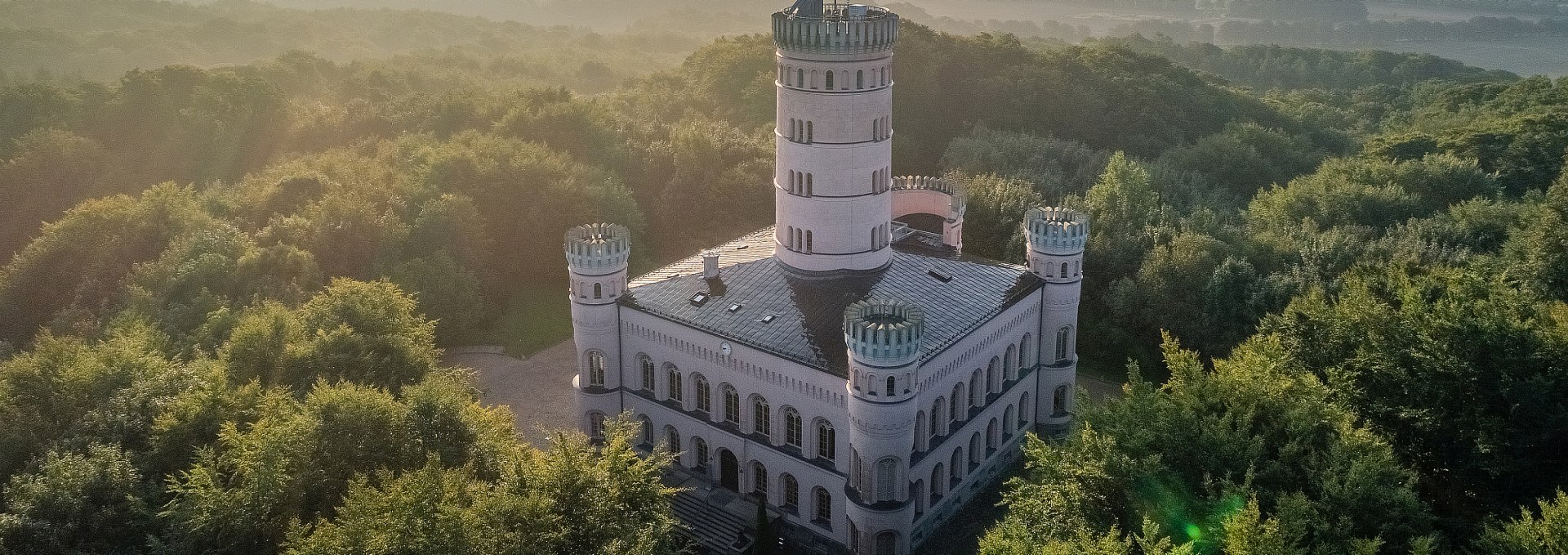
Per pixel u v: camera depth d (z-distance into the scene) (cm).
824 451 9044
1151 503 7050
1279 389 8250
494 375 12825
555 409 11900
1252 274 12631
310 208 14325
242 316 11362
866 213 9588
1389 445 7994
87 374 9300
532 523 6656
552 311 15075
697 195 17325
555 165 16812
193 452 8550
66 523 7625
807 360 8725
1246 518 6134
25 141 19200
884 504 8562
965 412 9512
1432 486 8656
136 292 11819
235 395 9056
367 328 10656
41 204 18038
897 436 8331
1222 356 12550
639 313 9762
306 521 7731
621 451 7444
